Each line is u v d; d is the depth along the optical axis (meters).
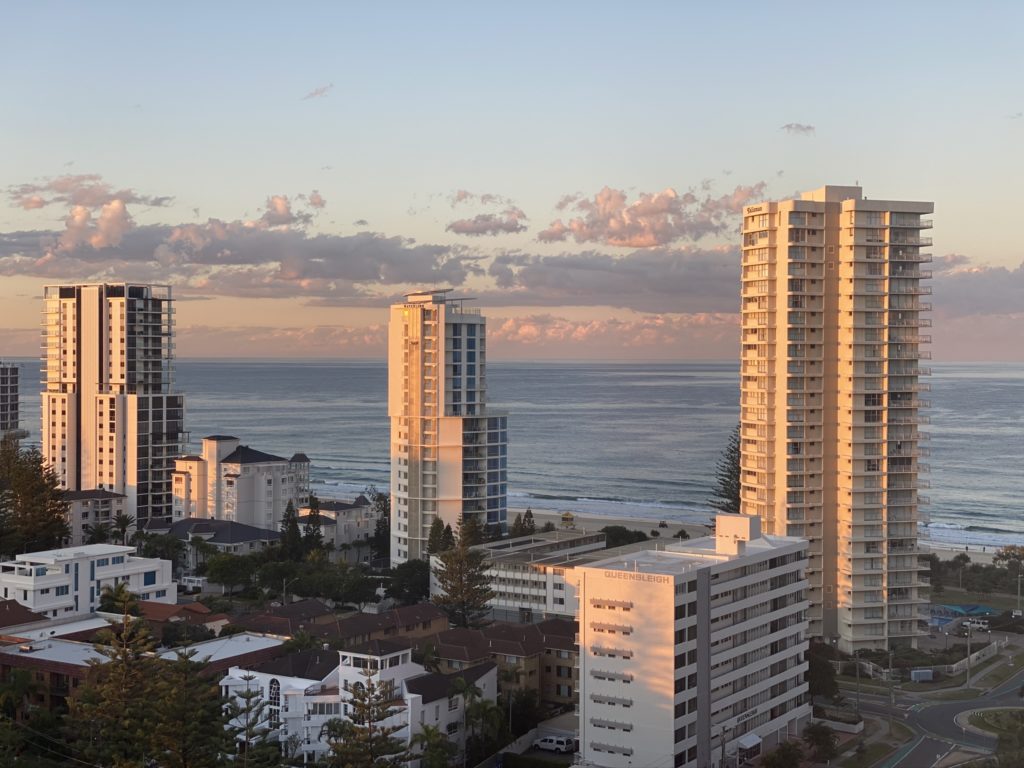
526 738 182.38
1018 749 173.12
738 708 180.88
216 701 156.88
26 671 179.88
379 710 151.25
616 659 172.00
